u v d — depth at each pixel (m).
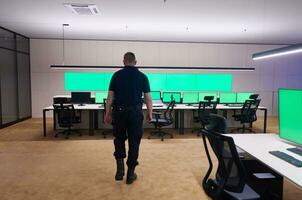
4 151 4.37
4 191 2.81
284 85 9.05
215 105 5.93
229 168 1.92
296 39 7.83
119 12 4.79
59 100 6.13
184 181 3.12
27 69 8.02
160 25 5.91
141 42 8.41
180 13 4.85
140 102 2.93
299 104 2.07
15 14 4.95
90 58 8.31
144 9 4.58
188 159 3.98
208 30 6.44
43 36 7.67
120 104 2.87
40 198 2.65
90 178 3.19
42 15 5.02
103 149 4.54
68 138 5.42
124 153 3.04
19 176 3.24
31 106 8.26
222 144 1.90
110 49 8.34
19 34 7.29
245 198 2.02
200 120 5.88
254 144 2.33
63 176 3.25
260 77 8.94
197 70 8.72
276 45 8.84
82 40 8.23
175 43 8.55
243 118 6.05
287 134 2.24
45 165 3.67
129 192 2.81
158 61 8.53
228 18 5.21
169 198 2.68
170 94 6.65
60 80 8.30
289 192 2.85
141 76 2.93
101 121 6.38
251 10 4.62
